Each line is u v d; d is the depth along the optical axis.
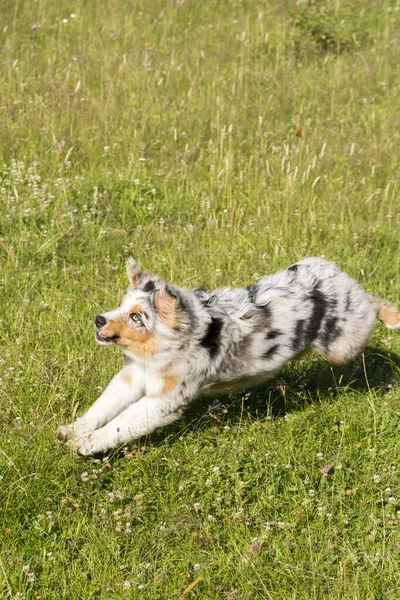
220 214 8.58
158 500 5.19
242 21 14.09
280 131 10.35
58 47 12.33
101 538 4.86
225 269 7.65
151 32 13.54
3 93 10.51
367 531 5.12
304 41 13.20
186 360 5.31
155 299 5.14
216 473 5.31
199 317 5.30
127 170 9.16
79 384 6.00
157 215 8.52
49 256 7.71
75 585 4.61
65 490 5.11
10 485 4.98
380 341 6.82
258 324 5.53
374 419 5.94
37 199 8.34
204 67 12.12
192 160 9.64
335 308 5.81
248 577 4.70
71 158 9.38
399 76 12.66
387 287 7.66
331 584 4.75
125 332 5.16
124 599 4.53
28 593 4.54
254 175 9.31
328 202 8.86
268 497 5.24
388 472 5.53
